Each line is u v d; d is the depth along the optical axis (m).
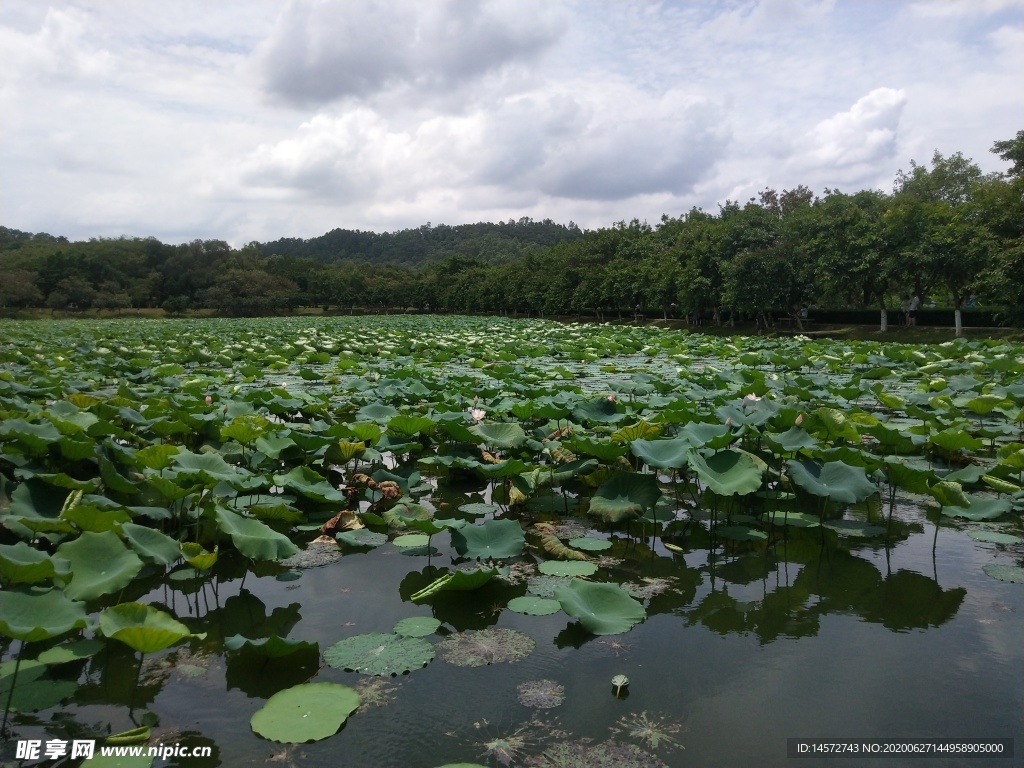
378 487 6.65
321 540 5.70
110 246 81.12
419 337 29.39
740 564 5.37
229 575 5.11
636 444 6.38
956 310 28.44
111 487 5.62
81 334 30.41
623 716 3.38
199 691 3.60
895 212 28.34
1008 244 24.12
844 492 5.66
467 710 3.42
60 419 6.71
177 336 28.64
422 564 5.32
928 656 3.97
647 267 42.81
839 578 5.10
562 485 7.38
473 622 4.38
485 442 7.41
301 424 8.24
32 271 68.50
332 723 3.24
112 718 3.36
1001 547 5.71
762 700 3.53
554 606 4.53
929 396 10.37
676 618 4.45
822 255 30.69
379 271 101.75
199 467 6.02
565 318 63.19
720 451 6.23
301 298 84.69
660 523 6.32
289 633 4.23
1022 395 10.14
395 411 9.05
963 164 36.69
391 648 3.96
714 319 43.09
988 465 7.83
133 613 3.68
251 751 3.11
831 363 16.39
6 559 3.64
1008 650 4.04
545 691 3.58
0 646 4.03
